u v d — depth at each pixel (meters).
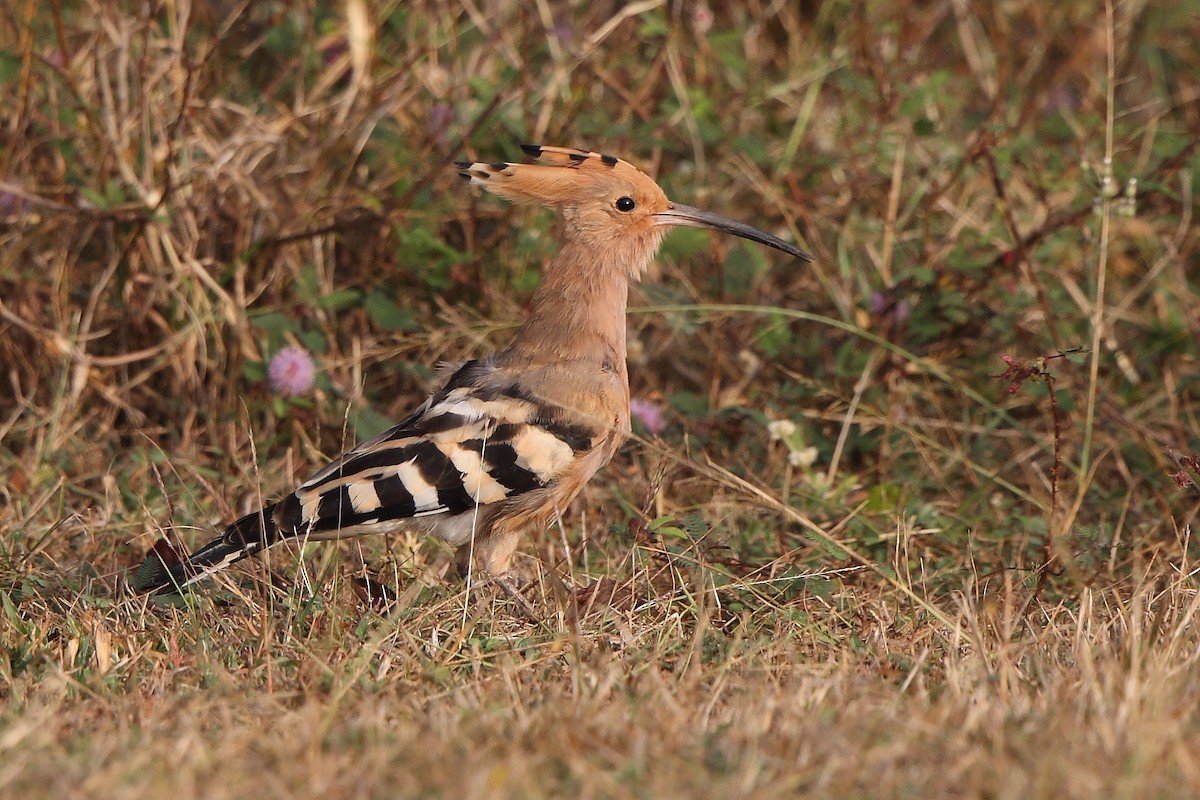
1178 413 11.24
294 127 11.93
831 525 9.74
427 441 8.56
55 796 5.56
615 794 5.59
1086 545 9.26
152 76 11.28
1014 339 11.34
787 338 11.20
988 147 11.57
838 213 12.34
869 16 13.55
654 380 11.54
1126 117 13.70
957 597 8.35
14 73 11.28
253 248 11.27
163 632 7.94
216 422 11.10
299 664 7.45
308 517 8.25
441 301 11.52
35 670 7.45
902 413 11.20
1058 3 14.15
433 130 11.84
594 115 12.47
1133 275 12.41
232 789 5.69
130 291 11.32
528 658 7.62
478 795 5.47
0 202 11.28
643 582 8.72
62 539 9.53
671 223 9.52
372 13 12.38
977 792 5.59
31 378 11.30
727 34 12.86
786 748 6.04
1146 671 6.74
